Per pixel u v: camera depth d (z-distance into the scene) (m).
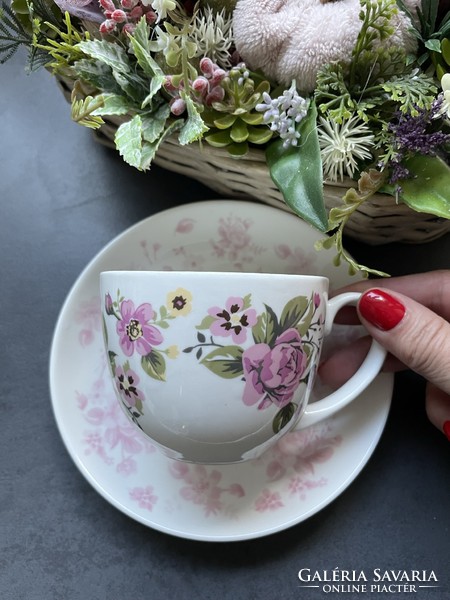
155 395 0.19
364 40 0.17
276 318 0.18
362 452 0.24
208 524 0.23
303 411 0.21
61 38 0.20
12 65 0.27
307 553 0.25
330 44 0.17
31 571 0.25
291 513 0.24
